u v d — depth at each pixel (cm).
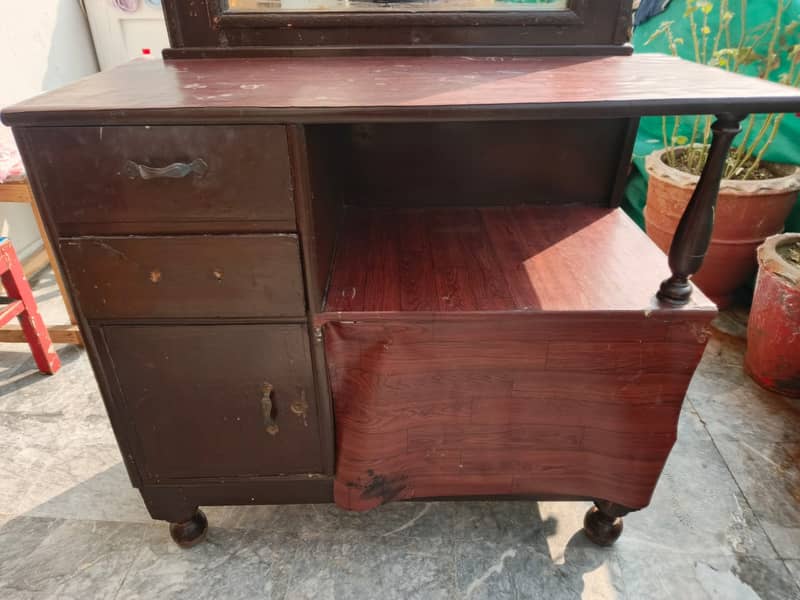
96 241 89
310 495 118
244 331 98
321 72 100
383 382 102
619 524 121
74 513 131
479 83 89
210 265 91
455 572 118
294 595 114
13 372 177
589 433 109
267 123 79
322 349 99
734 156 195
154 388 104
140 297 94
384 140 126
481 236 122
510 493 116
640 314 96
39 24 232
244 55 114
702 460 144
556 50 115
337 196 124
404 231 124
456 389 104
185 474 114
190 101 80
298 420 107
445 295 100
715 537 125
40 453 147
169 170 81
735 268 191
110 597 114
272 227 88
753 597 114
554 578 117
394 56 114
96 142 81
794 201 180
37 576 117
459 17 112
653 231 202
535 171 132
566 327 97
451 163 130
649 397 104
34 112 78
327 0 111
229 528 128
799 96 78
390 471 111
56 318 202
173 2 111
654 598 113
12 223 221
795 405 163
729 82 89
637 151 226
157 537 126
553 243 119
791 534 126
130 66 108
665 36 215
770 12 182
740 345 187
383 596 114
